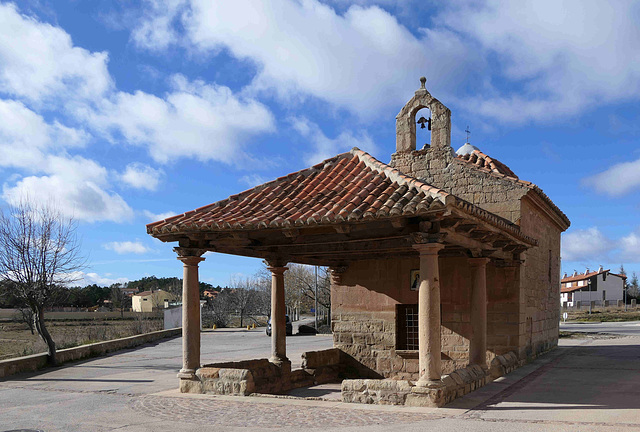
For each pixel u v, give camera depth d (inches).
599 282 3329.2
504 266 574.2
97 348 853.8
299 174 498.6
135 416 355.3
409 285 611.2
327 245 511.8
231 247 487.8
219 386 430.9
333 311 647.1
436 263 373.4
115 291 2994.6
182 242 449.7
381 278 626.2
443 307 589.3
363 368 625.0
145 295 3344.0
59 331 1380.4
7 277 689.0
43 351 844.0
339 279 647.1
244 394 419.8
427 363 369.4
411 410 352.8
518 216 578.6
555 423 310.5
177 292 2910.9
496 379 481.1
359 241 436.8
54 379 569.9
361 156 492.7
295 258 572.4
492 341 580.4
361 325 631.2
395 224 372.5
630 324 1636.3
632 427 296.5
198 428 316.8
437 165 621.3
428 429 300.0
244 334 1465.3
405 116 643.5
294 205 435.5
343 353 636.1
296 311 2711.6
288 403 387.5
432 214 356.8
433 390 362.6
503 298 577.9
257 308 2347.4
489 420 321.1
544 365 578.2
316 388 546.3
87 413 369.7
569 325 1622.8
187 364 448.1
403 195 396.2
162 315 2155.5
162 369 654.5
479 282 470.9
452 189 611.2
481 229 416.2
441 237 369.1
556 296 801.6
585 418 323.0
